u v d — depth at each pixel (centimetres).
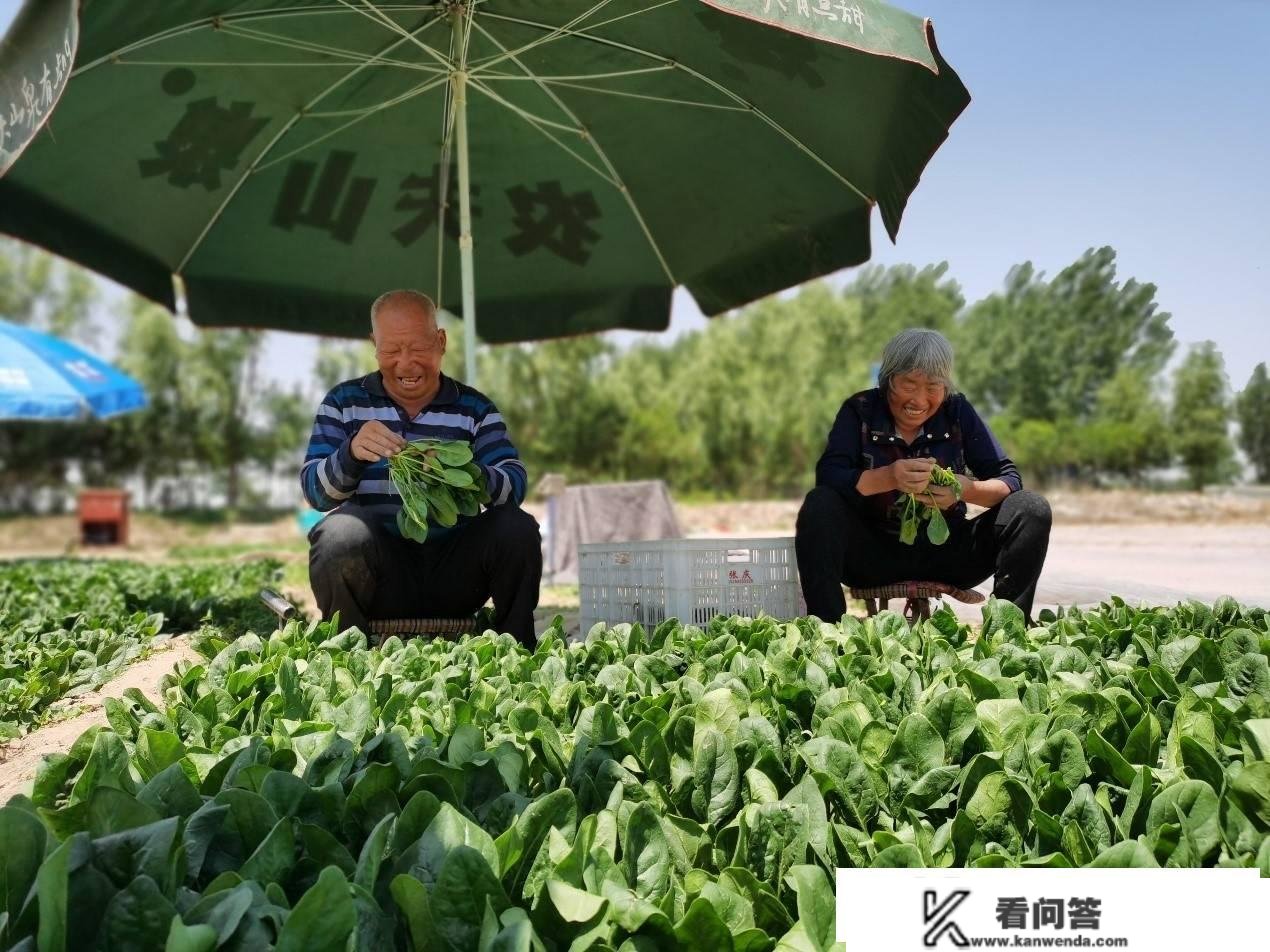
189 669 264
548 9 443
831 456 395
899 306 3750
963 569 405
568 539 1009
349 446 355
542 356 3831
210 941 100
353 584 361
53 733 295
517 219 571
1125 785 157
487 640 308
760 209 532
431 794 132
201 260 552
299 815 144
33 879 118
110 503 2617
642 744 178
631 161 536
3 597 642
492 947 104
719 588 384
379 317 381
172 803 145
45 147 453
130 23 384
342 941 103
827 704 203
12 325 1249
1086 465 2856
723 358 3838
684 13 418
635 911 114
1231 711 177
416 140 533
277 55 456
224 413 3991
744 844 135
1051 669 244
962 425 410
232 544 2898
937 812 158
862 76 396
